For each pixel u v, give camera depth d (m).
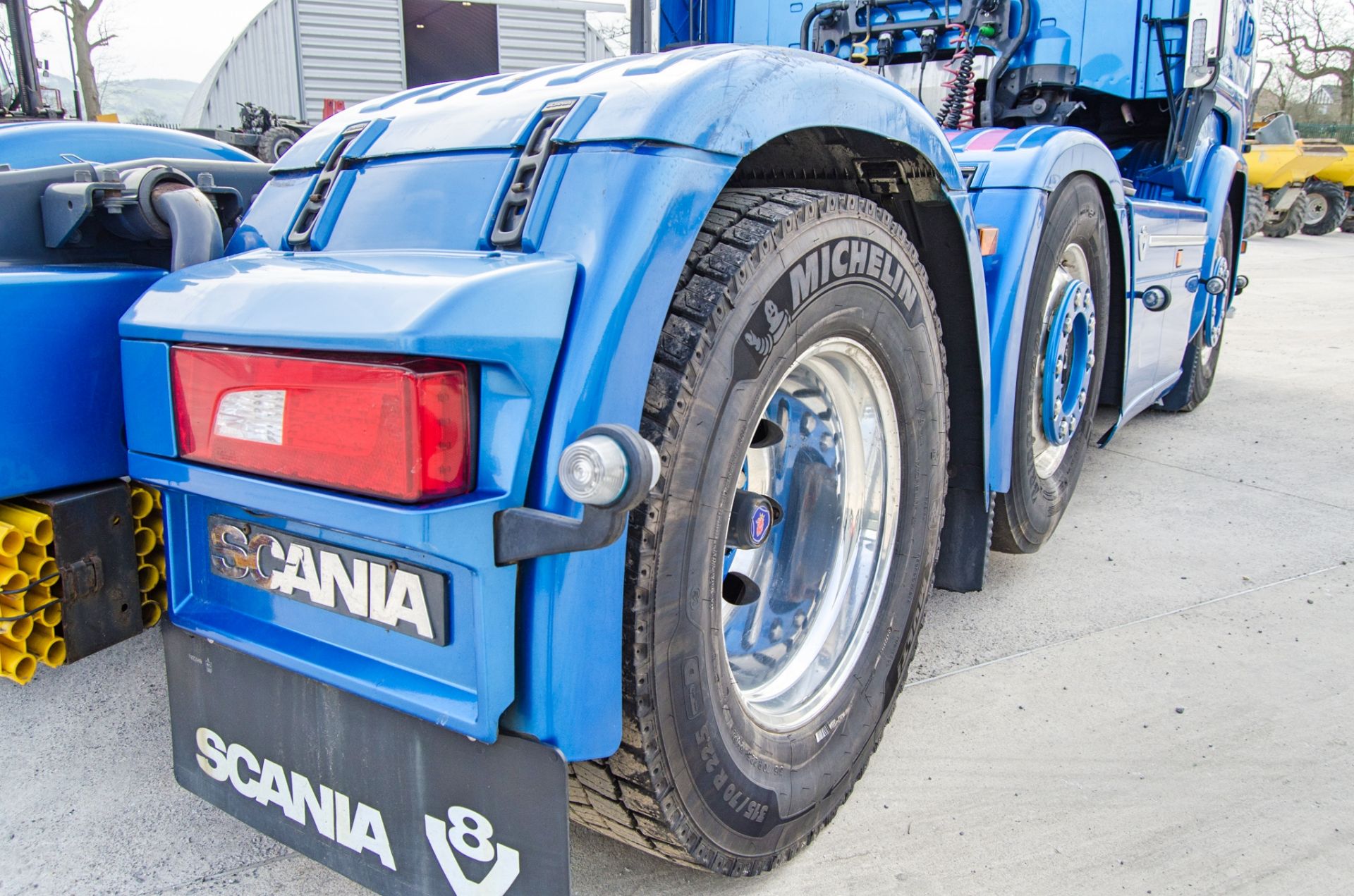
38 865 1.65
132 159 2.18
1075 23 3.45
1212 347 5.17
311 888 1.61
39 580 1.43
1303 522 3.51
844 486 1.84
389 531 1.04
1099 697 2.25
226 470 1.19
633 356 1.15
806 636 1.80
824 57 1.55
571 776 1.34
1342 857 1.69
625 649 1.22
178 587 1.40
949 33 3.40
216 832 1.75
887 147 1.70
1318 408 5.33
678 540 1.25
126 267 1.58
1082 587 2.92
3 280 1.36
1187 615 2.71
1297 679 2.35
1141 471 4.15
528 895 1.15
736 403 1.32
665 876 1.62
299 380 1.08
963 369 2.13
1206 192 4.48
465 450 1.06
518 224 1.20
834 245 1.50
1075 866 1.66
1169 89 3.47
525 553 1.05
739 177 1.91
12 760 1.96
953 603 2.79
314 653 1.24
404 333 0.97
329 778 1.29
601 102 1.26
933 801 1.85
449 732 1.17
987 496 2.34
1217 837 1.75
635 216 1.16
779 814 1.54
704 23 3.84
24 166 2.01
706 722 1.35
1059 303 2.74
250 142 5.89
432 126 1.43
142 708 2.18
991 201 2.46
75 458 1.46
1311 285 11.92
